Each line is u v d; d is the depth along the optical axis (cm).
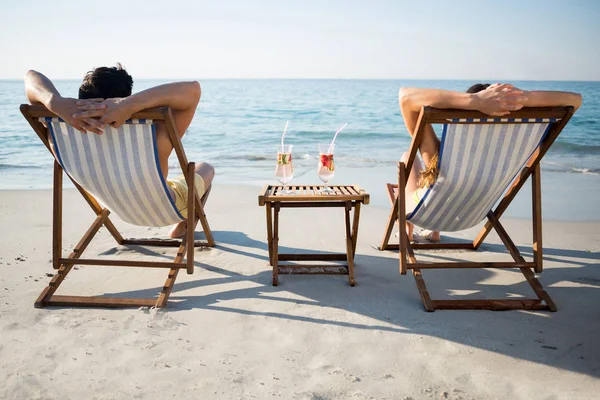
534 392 212
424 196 305
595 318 284
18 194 596
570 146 1088
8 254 388
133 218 327
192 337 261
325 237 438
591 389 215
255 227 467
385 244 397
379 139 1291
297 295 317
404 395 210
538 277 349
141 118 267
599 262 378
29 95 282
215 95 3766
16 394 209
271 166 847
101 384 217
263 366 233
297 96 3578
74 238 429
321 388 215
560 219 505
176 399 207
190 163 296
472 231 457
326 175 338
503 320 283
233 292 321
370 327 273
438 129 1453
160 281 339
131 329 269
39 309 294
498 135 275
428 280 345
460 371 229
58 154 288
